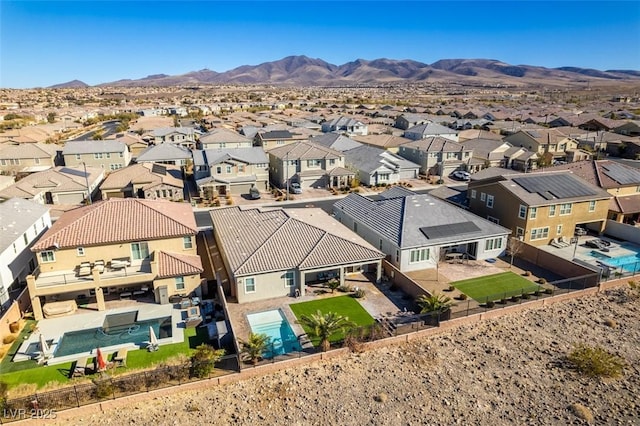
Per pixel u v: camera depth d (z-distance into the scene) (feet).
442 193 180.75
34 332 93.91
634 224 160.76
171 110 591.37
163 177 207.41
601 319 102.37
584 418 73.00
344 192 220.64
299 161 226.58
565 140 305.53
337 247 115.34
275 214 132.87
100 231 108.06
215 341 90.79
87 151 251.60
